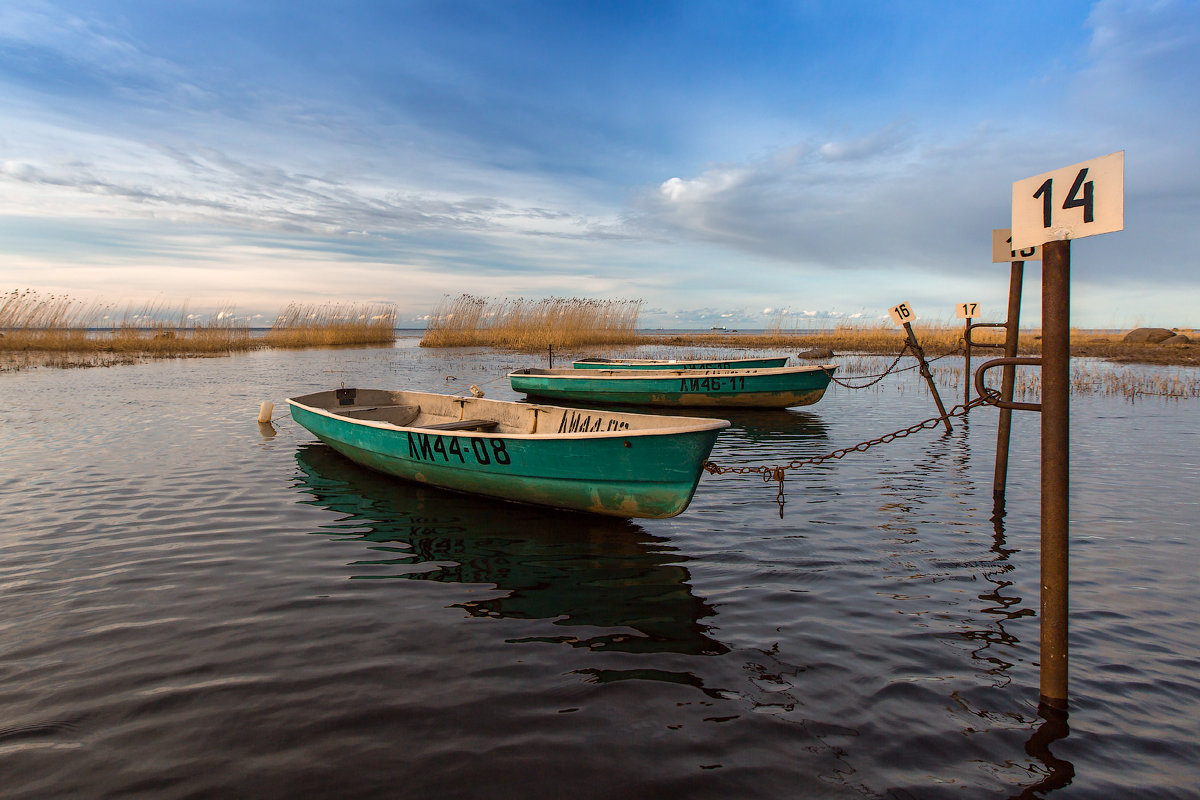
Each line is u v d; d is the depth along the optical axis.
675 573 5.52
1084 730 3.36
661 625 4.56
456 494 7.98
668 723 3.41
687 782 2.97
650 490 6.40
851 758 3.15
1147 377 20.72
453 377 22.69
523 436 6.88
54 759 3.08
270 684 3.74
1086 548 6.08
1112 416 13.88
